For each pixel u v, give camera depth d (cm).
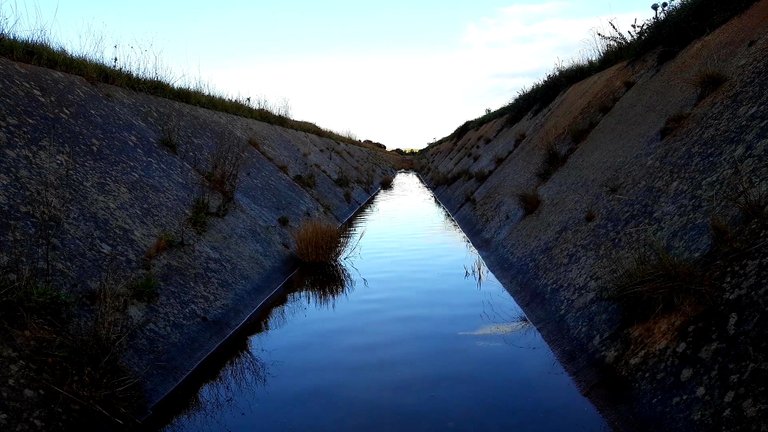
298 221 1197
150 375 466
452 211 1764
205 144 1159
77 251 532
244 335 618
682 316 389
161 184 805
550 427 378
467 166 2370
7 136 601
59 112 746
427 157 6706
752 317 330
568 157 1030
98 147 749
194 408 442
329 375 491
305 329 629
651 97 838
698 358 349
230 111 1747
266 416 420
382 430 386
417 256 1043
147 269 593
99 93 937
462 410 410
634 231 552
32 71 795
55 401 378
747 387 299
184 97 1429
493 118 3039
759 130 475
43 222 513
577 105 1272
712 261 402
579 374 454
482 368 491
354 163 3178
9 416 346
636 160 695
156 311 543
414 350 543
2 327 395
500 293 752
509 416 398
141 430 411
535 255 770
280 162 1611
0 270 435
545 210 889
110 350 429
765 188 405
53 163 629
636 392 379
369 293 781
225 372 512
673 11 1009
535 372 476
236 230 869
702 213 464
